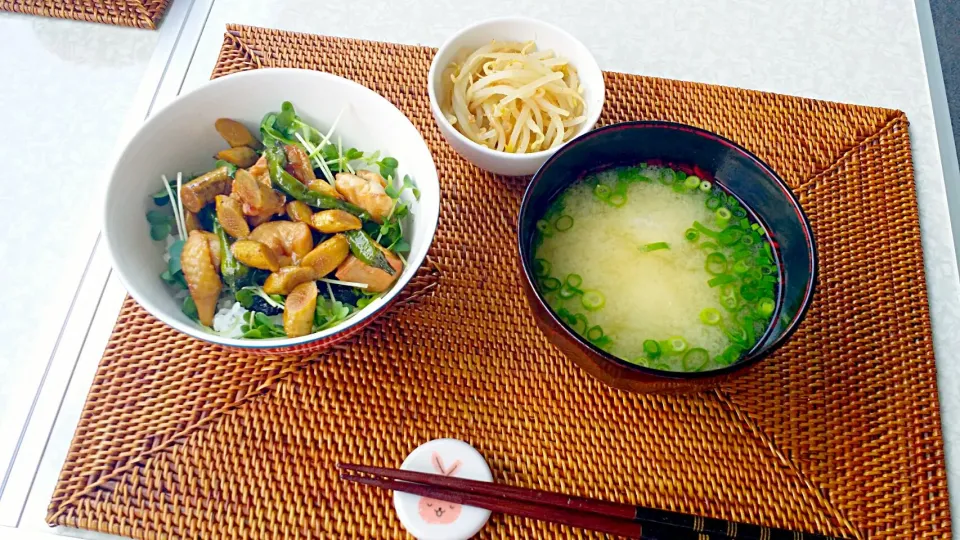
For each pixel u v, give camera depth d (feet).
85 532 0.96
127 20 1.42
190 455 1.00
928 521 1.03
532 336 1.12
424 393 1.07
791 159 1.29
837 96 1.40
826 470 1.05
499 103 1.20
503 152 1.16
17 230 1.28
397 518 0.99
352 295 1.05
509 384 1.08
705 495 1.03
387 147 1.12
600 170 1.11
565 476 1.03
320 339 0.91
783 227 1.02
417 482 0.98
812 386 1.11
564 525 0.99
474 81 1.23
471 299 1.14
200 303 1.00
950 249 1.25
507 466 1.03
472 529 0.96
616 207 1.09
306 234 1.01
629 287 1.04
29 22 1.46
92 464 0.98
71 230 1.29
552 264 1.05
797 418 1.09
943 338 1.18
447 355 1.09
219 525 0.96
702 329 1.01
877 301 1.18
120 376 1.05
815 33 1.48
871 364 1.13
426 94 1.30
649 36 1.46
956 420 1.12
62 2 1.44
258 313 1.01
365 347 1.09
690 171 1.11
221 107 1.07
